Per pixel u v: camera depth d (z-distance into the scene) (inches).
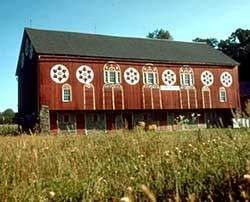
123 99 1866.4
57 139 492.4
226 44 3565.5
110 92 1841.8
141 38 2210.9
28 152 328.2
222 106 2117.4
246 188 127.3
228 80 2161.7
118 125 1900.8
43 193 177.8
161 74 1978.3
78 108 1761.8
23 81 2025.1
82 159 300.0
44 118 1683.1
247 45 3383.4
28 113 1908.2
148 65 1951.3
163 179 167.0
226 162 176.1
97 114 1859.0
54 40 1866.4
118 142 410.6
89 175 213.6
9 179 224.5
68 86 1754.4
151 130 546.6
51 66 1733.5
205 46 2351.1
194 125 2053.4
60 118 1772.9
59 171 235.5
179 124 607.2
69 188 178.5
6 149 357.7
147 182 167.3
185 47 2250.2
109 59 1856.5
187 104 2023.9
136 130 530.3
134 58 1909.4
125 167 223.3
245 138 252.4
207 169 171.0
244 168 157.2
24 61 1983.3
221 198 137.6
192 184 155.5
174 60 2006.6
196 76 2070.6
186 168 178.5
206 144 273.6
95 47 1918.1
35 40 1825.8
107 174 214.8
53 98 1718.8
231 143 239.5
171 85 1995.6
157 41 2233.0
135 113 1951.3
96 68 1824.6
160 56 2015.3
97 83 1818.4
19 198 169.9
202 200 141.3
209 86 2098.9
